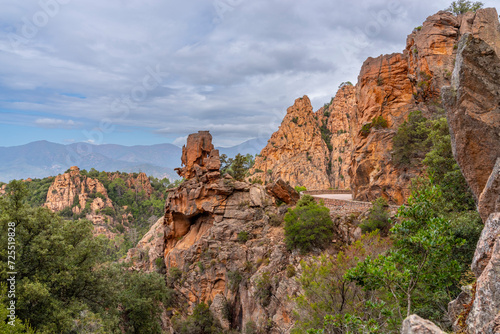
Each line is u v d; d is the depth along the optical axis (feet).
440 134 104.63
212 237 199.00
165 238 237.86
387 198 149.07
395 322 45.88
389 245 82.07
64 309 84.69
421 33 173.88
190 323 165.99
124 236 492.54
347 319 46.44
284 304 122.42
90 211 594.65
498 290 25.95
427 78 164.14
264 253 165.99
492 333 24.32
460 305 38.14
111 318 101.14
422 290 52.29
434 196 45.65
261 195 211.00
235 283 167.43
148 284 135.44
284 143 614.75
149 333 125.49
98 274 108.88
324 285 75.61
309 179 550.77
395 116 172.86
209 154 246.88
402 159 148.15
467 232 57.00
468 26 159.12
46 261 88.58
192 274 191.21
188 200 222.48
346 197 229.25
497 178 33.22
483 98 36.60
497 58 36.68
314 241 140.97
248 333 134.51
